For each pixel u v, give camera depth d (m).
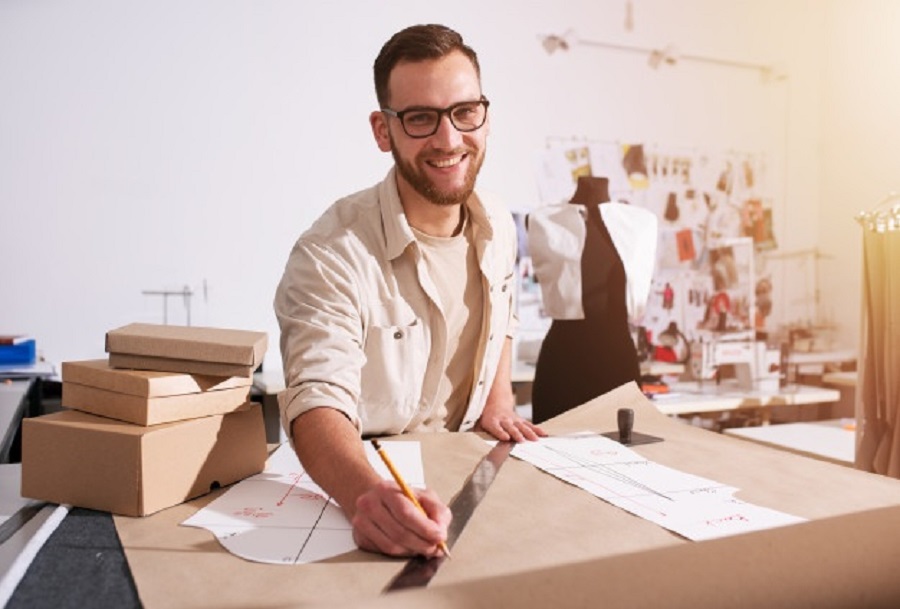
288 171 3.11
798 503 0.84
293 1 3.10
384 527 0.69
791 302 3.85
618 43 3.56
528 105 3.42
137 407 0.84
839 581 0.46
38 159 2.80
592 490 0.88
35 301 2.81
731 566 0.46
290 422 0.97
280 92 3.09
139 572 0.65
